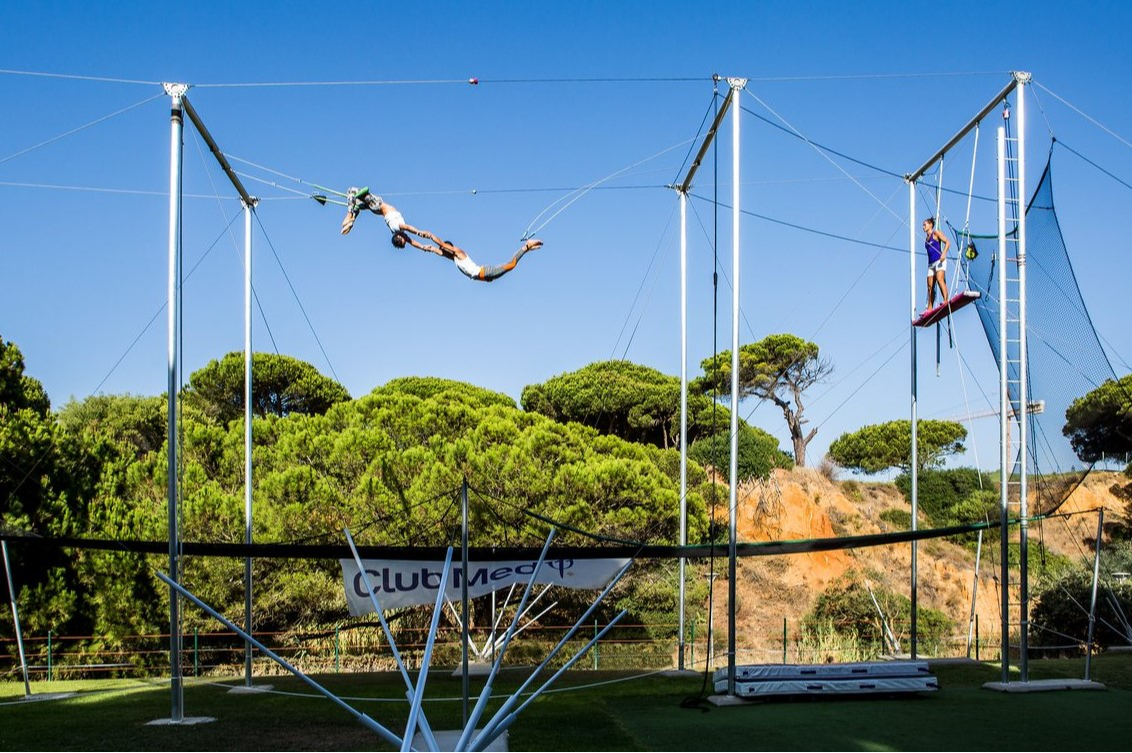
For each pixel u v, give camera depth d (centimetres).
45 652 2306
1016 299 1709
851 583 3256
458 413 3117
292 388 4494
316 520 2544
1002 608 1620
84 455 2683
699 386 5069
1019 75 1645
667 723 1309
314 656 2644
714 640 2952
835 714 1366
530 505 2658
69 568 2470
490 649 2520
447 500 2566
